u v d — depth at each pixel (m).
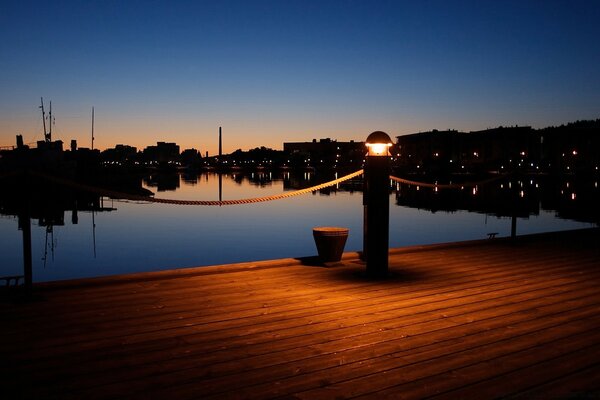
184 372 3.95
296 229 40.84
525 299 6.14
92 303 5.89
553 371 3.95
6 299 6.00
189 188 100.81
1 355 4.28
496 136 167.12
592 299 6.14
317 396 3.54
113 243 32.97
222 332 4.91
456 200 72.25
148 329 4.98
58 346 4.50
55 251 30.03
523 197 73.00
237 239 34.47
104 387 3.67
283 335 4.82
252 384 3.73
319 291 6.52
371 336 4.79
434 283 6.98
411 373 3.93
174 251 29.08
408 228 39.84
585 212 51.88
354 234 35.56
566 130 151.12
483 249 9.95
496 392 3.59
